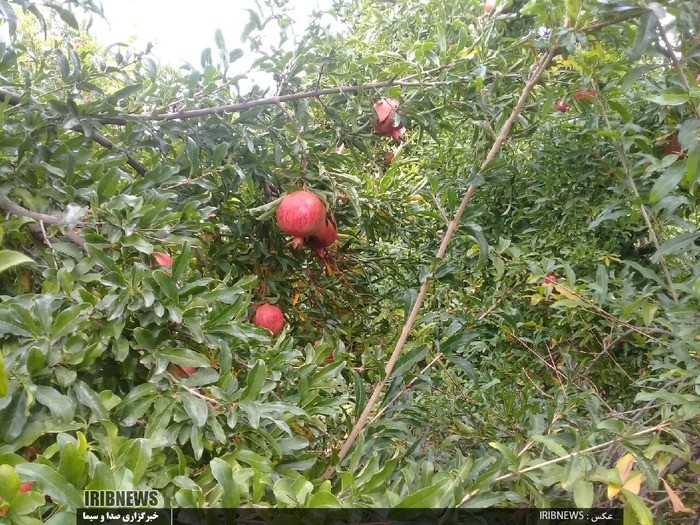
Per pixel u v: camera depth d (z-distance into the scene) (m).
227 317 1.43
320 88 2.67
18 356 1.15
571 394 2.17
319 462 1.49
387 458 1.62
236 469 1.16
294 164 2.66
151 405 1.34
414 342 1.93
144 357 1.33
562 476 1.10
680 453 1.12
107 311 1.32
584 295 1.89
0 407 1.06
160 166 1.80
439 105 2.78
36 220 1.53
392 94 2.55
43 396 1.10
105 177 1.61
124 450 1.09
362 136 2.76
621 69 1.63
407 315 1.80
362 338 3.44
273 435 1.41
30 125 1.80
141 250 1.47
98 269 1.56
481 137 2.24
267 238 2.95
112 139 2.32
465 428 2.24
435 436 2.53
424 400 2.74
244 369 1.64
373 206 2.95
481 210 1.76
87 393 1.19
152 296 1.30
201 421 1.20
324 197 2.46
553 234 3.57
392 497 1.08
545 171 3.55
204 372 1.35
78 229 1.66
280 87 2.50
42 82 2.28
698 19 1.24
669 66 1.47
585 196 3.34
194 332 1.34
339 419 1.88
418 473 1.38
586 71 1.68
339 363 1.64
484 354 3.78
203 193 2.42
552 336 3.00
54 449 1.08
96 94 2.35
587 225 3.35
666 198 1.42
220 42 2.31
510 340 2.99
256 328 1.63
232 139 2.50
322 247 2.88
